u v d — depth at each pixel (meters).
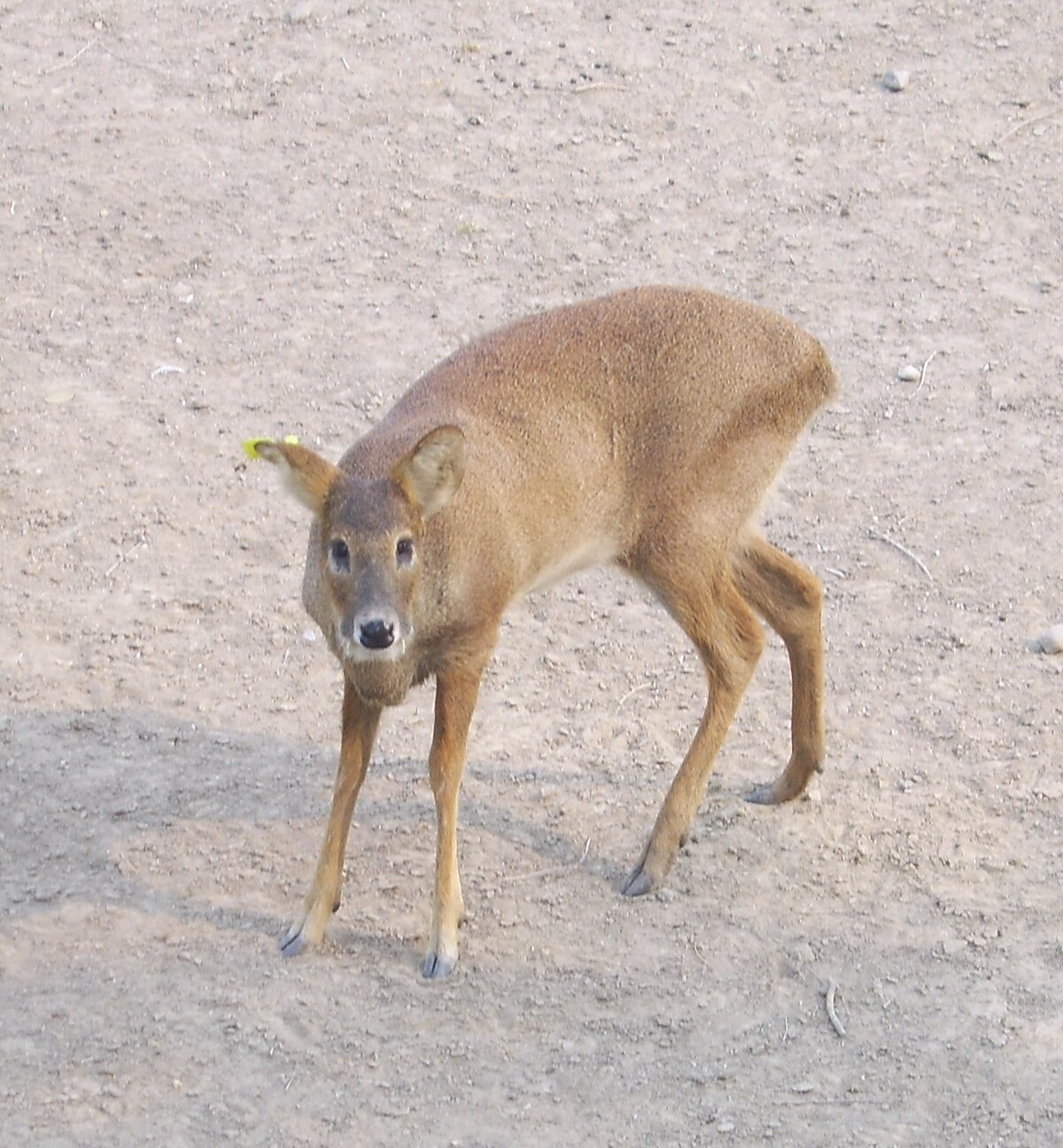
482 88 19.66
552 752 11.98
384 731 12.23
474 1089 9.24
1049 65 19.81
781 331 11.12
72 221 17.78
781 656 12.98
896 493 14.49
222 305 16.78
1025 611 13.20
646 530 10.86
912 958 10.12
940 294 16.80
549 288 16.88
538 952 10.22
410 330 16.42
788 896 10.66
